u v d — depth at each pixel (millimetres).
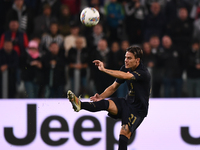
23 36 32312
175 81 31406
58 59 30516
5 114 26359
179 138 26938
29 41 33125
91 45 32844
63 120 26484
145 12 35625
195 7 36344
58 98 28500
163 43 32156
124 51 31812
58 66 30375
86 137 26359
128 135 18453
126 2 35938
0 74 30156
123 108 18656
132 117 18438
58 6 34906
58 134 26344
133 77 17609
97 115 26609
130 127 18391
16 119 26375
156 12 34656
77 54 31031
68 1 35750
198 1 37375
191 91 31688
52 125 26422
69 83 30562
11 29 32156
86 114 26578
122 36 35188
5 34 32188
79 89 30516
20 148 26172
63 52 31000
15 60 30453
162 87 31297
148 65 31375
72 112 26578
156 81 31188
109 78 30719
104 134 26453
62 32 33281
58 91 30250
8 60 30312
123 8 35625
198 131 27156
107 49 31984
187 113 27203
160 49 31984
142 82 18188
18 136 26266
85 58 31109
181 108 27172
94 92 30547
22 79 30109
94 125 26500
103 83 30688
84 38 32438
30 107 26516
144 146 26547
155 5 34688
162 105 27062
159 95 31203
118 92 29781
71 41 32906
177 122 27047
